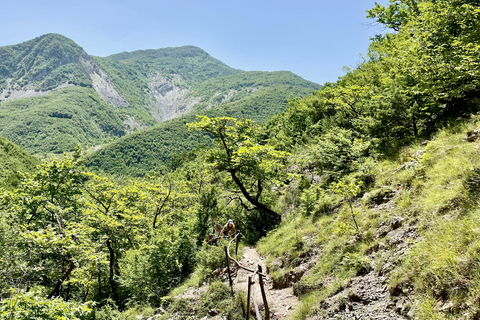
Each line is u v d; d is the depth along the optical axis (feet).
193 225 59.06
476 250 14.44
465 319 12.50
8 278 43.70
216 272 38.73
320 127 78.48
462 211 18.24
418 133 39.37
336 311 19.80
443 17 41.78
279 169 67.87
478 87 36.11
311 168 62.90
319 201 39.11
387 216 25.22
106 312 42.93
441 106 39.99
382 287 18.86
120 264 58.44
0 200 70.23
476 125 27.48
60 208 56.18
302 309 22.24
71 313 28.40
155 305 41.42
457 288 13.83
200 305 32.40
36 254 46.62
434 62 36.58
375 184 32.32
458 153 24.31
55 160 66.23
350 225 28.27
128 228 64.59
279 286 29.89
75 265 45.85
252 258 40.37
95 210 64.44
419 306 14.80
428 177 25.13
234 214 62.59
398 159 34.12
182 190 100.94
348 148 44.06
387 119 41.73
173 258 47.39
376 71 80.07
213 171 66.95
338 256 25.63
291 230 39.47
